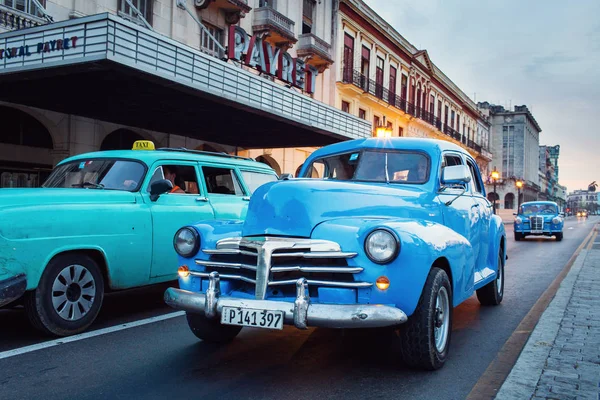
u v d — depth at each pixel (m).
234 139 19.05
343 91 29.27
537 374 3.78
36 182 15.02
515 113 79.44
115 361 4.28
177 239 4.19
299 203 3.84
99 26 9.64
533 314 6.32
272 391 3.62
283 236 3.78
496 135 80.50
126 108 13.80
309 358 4.41
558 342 4.66
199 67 12.16
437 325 4.05
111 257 5.34
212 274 3.78
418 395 3.57
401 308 3.57
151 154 6.31
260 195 4.03
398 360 4.35
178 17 18.03
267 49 16.17
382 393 3.60
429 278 3.87
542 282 9.31
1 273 4.38
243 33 15.40
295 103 16.48
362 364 4.24
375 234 3.52
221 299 3.72
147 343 4.82
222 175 7.20
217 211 6.71
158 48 10.85
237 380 3.84
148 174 6.05
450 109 50.78
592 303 6.57
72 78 10.77
